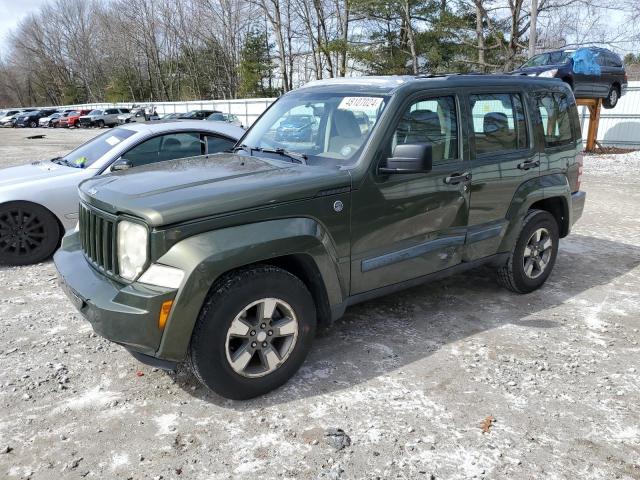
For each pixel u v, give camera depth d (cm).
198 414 319
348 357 389
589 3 2380
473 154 434
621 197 1059
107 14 7612
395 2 3034
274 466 275
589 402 336
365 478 268
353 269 369
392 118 378
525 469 276
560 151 521
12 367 370
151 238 294
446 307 484
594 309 484
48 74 9169
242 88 5262
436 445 293
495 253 475
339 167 363
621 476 272
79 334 424
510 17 2711
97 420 312
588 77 1711
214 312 303
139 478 265
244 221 312
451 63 3030
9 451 284
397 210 383
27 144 2531
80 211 371
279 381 341
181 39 6300
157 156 650
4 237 591
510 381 358
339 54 3725
